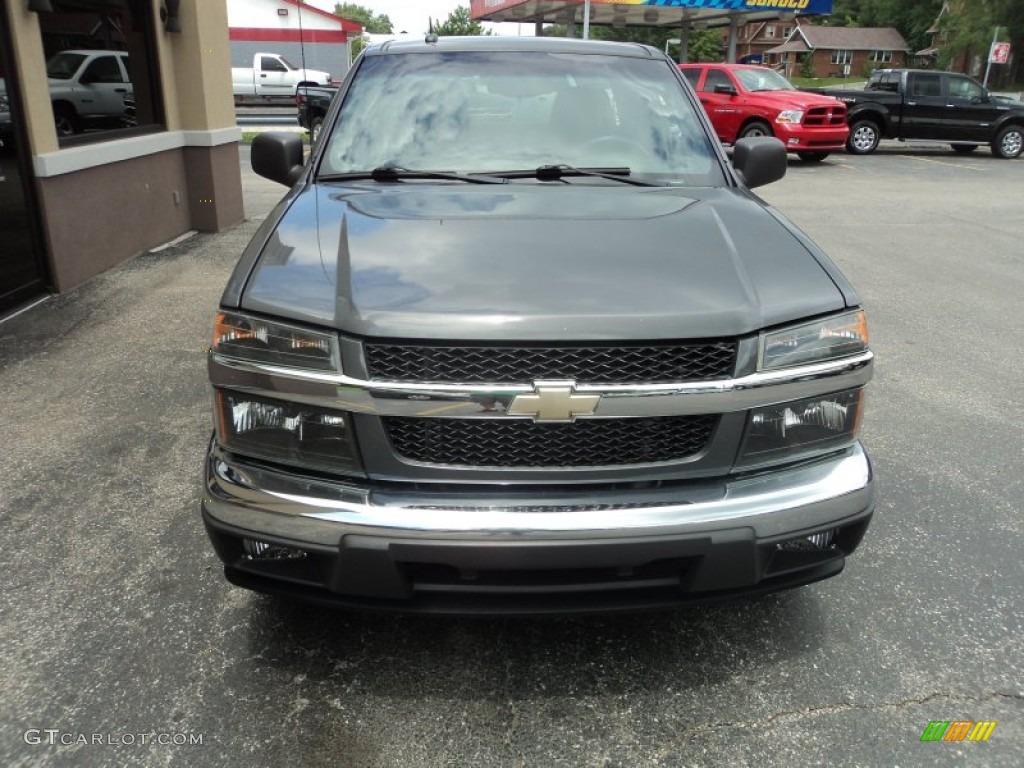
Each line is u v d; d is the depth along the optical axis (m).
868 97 18.34
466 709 2.36
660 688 2.45
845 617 2.78
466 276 2.24
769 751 2.22
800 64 82.69
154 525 3.25
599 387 2.08
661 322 2.11
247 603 2.79
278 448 2.20
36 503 3.39
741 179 3.38
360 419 2.12
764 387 2.18
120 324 5.65
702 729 2.30
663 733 2.28
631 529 2.09
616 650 2.61
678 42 37.78
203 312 5.93
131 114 7.66
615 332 2.08
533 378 2.08
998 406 4.64
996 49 27.44
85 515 3.31
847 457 2.36
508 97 3.45
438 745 2.23
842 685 2.47
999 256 8.53
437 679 2.47
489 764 2.18
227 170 9.03
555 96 3.46
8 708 2.31
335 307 2.16
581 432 2.14
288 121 23.47
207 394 4.51
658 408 2.11
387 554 2.08
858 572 3.04
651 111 3.47
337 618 2.74
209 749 2.19
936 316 6.39
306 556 2.24
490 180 3.12
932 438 4.20
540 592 2.17
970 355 5.51
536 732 2.28
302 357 2.13
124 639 2.60
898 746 2.24
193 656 2.54
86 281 6.68
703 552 2.14
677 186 3.16
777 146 3.52
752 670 2.53
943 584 2.97
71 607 2.75
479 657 2.57
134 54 7.66
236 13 34.97
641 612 2.24
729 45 25.39
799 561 2.32
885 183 14.01
